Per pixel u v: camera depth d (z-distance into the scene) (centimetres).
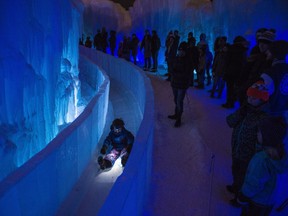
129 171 245
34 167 296
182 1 1332
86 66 1207
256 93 247
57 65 631
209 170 374
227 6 1023
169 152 430
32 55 509
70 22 790
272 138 212
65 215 360
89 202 389
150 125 349
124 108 734
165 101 691
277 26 810
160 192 332
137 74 745
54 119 632
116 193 215
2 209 252
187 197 323
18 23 443
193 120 556
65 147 368
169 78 911
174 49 905
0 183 266
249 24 903
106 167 441
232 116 284
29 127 502
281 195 305
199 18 1253
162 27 1464
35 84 517
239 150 274
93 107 503
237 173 293
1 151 409
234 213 296
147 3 1614
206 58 833
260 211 238
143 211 299
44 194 321
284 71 262
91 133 491
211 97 717
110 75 1160
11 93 445
